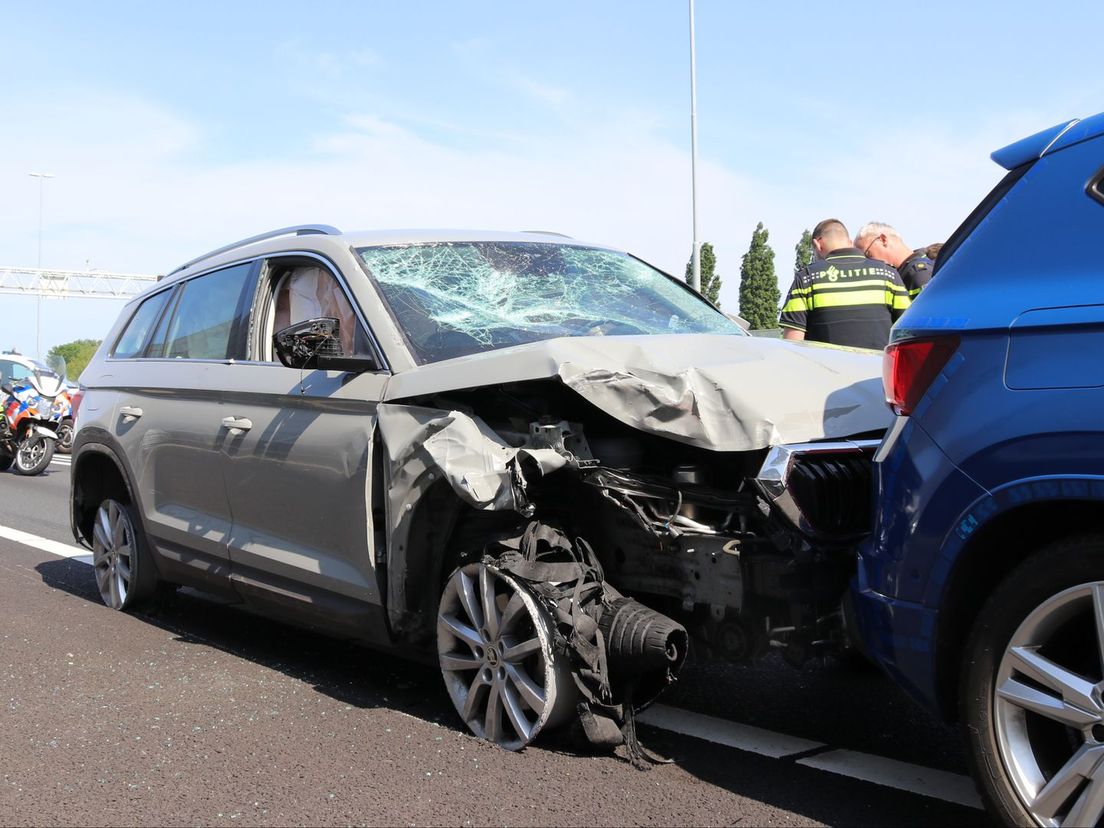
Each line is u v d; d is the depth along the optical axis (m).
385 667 5.24
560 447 3.87
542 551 4.01
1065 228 2.94
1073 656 2.84
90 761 3.99
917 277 7.98
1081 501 2.75
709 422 3.63
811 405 3.76
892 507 3.16
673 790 3.56
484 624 4.07
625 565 4.02
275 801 3.57
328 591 4.74
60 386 16.16
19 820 3.48
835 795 3.51
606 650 3.69
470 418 4.07
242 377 5.30
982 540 2.95
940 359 3.05
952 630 3.04
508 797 3.52
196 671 5.20
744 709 4.48
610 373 3.71
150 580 6.39
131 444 6.20
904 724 4.26
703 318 5.41
